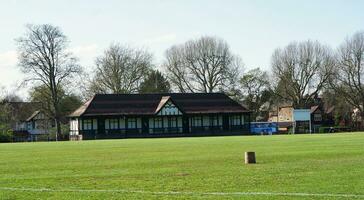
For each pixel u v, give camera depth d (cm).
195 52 12006
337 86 11731
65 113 10419
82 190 1736
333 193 1564
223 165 2481
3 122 10712
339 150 3328
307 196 1529
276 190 1641
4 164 2802
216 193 1612
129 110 9975
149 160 2877
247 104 13462
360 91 11412
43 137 10225
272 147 3941
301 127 11375
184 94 10650
